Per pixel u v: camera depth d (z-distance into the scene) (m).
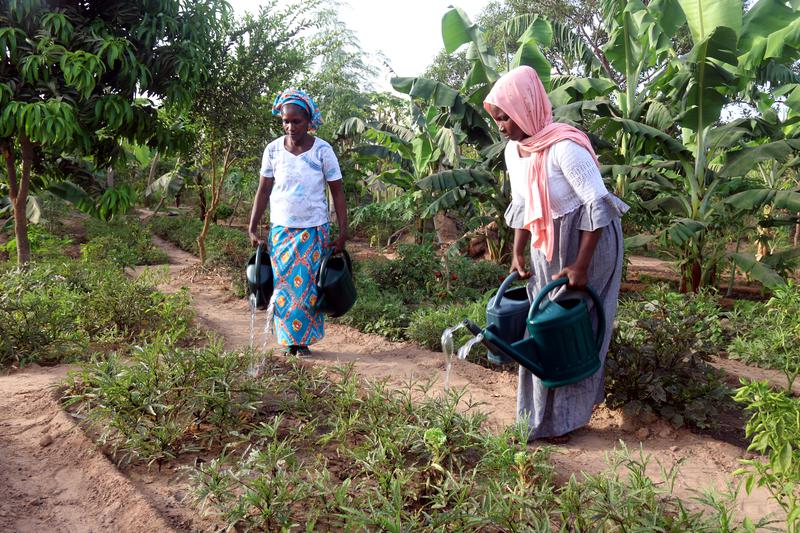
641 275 11.73
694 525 2.05
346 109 16.56
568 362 2.89
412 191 11.62
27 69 6.54
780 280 8.16
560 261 3.03
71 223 17.00
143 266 11.49
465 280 8.67
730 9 8.12
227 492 2.33
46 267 6.71
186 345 5.00
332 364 4.45
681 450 3.13
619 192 10.30
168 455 2.76
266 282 4.64
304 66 9.93
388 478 2.47
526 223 3.08
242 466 2.49
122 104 7.07
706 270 9.40
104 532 2.23
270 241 4.59
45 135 6.51
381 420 2.97
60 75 7.23
